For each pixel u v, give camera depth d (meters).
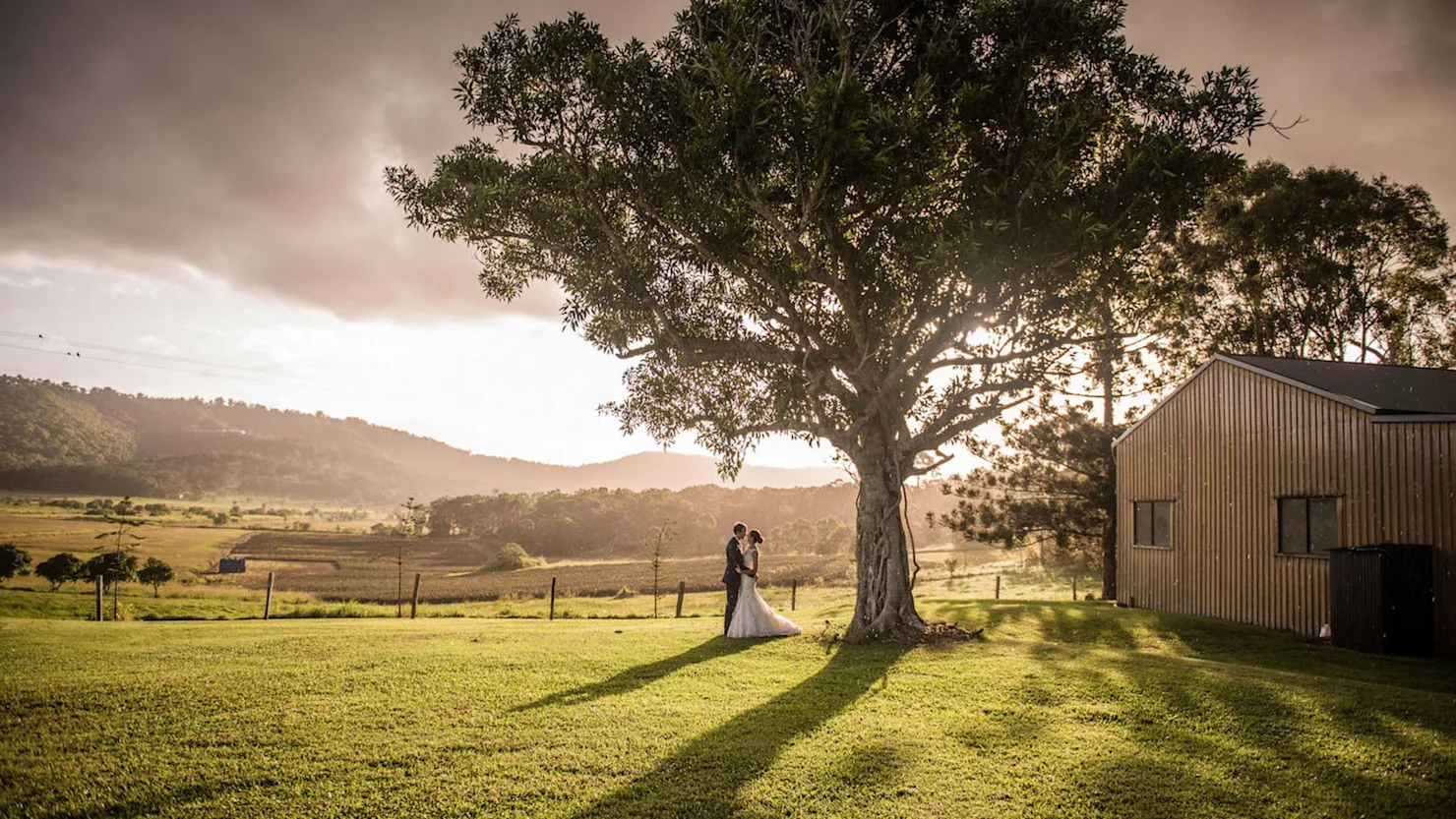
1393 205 30.78
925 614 19.34
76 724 7.47
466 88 12.31
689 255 12.82
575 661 11.18
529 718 7.97
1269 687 9.29
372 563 87.44
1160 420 20.83
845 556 81.06
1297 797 6.10
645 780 6.32
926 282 11.95
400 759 6.68
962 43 12.12
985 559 61.88
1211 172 11.45
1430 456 13.60
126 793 5.84
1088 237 10.93
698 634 14.52
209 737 7.13
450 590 55.78
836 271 12.29
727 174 11.70
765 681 9.93
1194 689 9.24
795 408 13.46
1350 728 7.76
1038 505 27.72
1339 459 15.27
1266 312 31.59
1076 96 12.19
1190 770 6.68
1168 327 26.69
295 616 24.56
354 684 9.34
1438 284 32.09
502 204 12.16
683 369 14.59
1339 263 31.42
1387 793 6.17
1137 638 15.98
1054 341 13.57
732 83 10.60
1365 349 33.31
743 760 6.80
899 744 7.29
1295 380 16.36
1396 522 14.12
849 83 10.54
